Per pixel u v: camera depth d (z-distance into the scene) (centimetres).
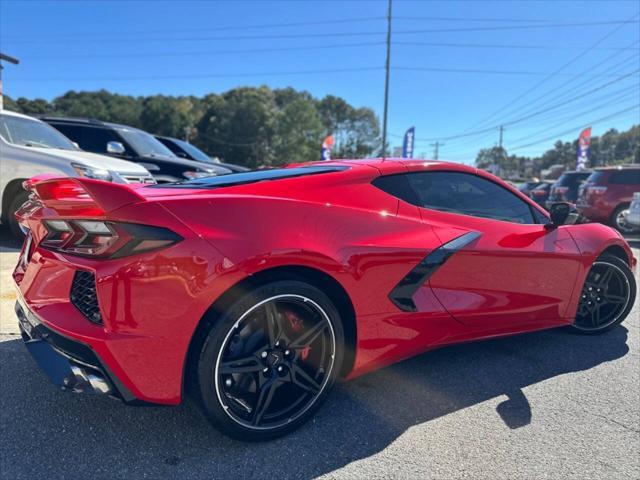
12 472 178
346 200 226
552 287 300
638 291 504
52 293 193
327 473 185
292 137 5953
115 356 168
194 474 181
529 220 303
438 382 267
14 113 569
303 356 214
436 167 268
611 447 207
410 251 230
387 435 212
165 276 170
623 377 279
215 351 180
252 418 196
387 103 2338
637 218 886
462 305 255
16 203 510
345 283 209
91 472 180
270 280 190
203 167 833
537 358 305
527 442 209
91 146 801
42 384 246
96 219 172
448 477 184
